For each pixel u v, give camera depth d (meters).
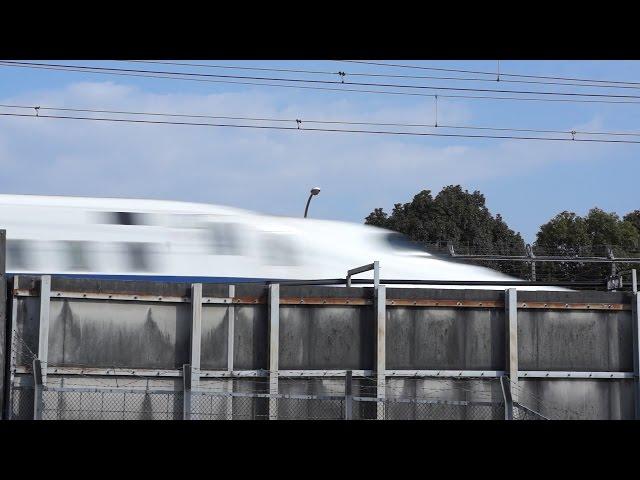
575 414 17.33
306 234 30.61
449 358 17.02
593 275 56.25
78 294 15.36
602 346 17.62
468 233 76.62
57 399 15.15
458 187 80.31
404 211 78.69
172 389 15.77
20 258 27.94
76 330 15.39
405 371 16.69
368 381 16.66
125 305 15.69
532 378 17.17
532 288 29.03
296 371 16.28
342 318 16.72
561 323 17.47
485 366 17.17
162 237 29.27
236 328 16.27
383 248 31.09
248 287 16.31
